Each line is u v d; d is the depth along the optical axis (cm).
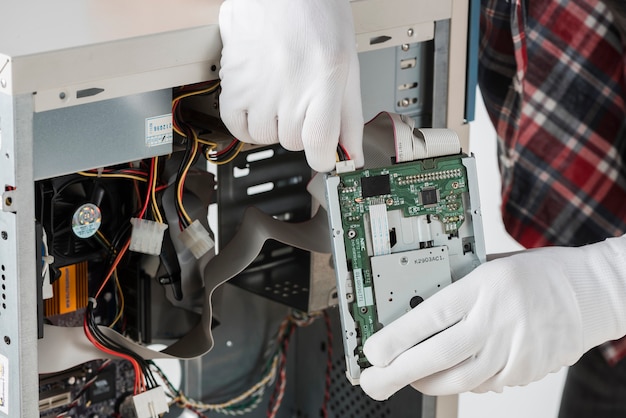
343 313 110
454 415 142
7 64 92
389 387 111
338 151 111
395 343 109
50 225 116
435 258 113
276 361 160
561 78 165
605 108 165
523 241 175
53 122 97
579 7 162
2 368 101
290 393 168
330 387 160
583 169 167
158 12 110
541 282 112
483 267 112
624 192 168
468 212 115
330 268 141
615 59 162
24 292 97
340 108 107
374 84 127
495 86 172
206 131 124
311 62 106
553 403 230
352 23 110
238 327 156
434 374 114
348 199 110
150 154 106
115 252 123
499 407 230
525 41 160
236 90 109
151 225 119
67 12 108
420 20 124
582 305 114
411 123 113
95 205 117
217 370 157
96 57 97
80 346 115
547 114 167
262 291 146
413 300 112
